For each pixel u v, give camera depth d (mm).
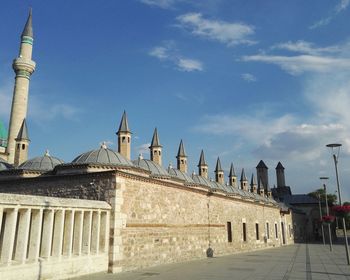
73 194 22625
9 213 15383
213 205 36844
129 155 38438
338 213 28891
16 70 55219
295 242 76000
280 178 118750
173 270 22688
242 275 20625
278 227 63250
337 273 21875
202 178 55062
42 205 16688
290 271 22766
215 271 22422
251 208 49500
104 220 20859
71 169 27672
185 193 30969
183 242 29516
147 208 24484
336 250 46812
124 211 21891
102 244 20500
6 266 14586
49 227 17188
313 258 33375
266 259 31906
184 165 55312
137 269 22547
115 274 19953
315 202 96438
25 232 15781
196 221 32500
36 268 15969
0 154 52688
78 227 19125
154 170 37594
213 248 35281
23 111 54344
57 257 17375
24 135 47719
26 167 33031
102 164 27391
